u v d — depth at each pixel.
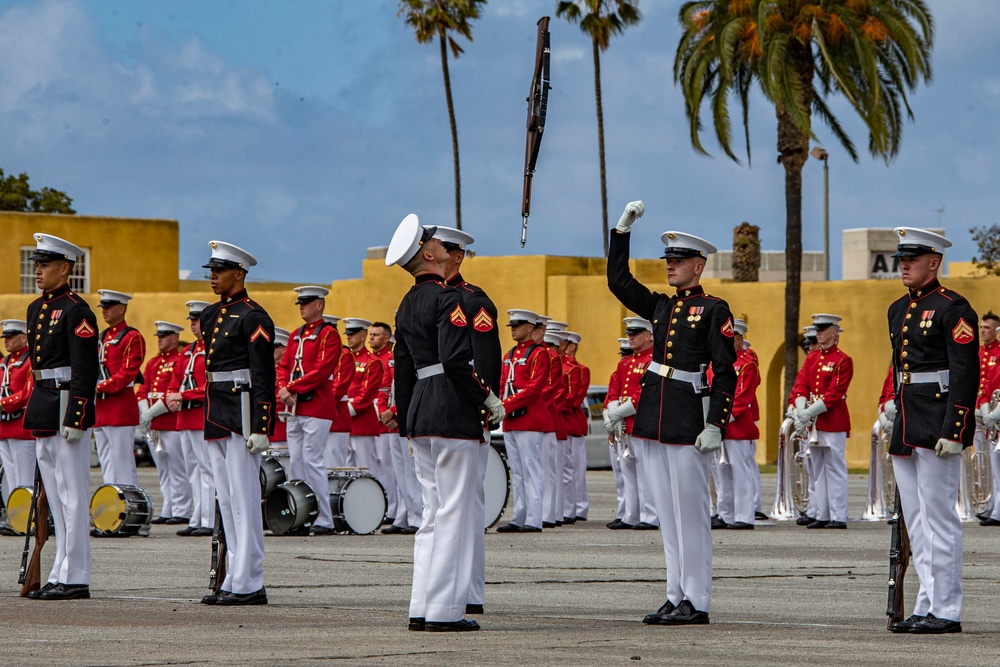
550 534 26.86
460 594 14.12
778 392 55.72
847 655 12.61
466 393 14.14
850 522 30.23
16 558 21.67
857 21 50.09
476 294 14.98
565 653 12.62
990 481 29.28
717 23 52.78
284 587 18.08
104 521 25.73
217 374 16.59
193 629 14.15
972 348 14.25
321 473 26.25
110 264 73.31
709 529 15.06
